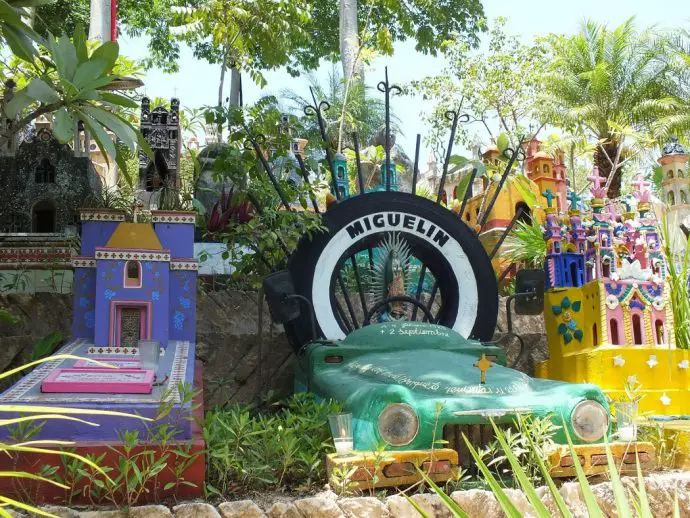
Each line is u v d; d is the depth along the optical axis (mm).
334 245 5961
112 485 3342
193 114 11023
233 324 6535
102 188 7898
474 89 23312
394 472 3688
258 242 6082
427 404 3895
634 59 21172
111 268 4801
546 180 10711
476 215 10180
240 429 3844
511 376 4359
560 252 5926
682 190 12430
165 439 3455
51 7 21906
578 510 3756
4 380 5703
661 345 5516
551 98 21531
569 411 4012
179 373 4270
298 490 3768
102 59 4531
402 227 6113
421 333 5195
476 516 3629
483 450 4113
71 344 4758
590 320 5617
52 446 3410
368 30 24984
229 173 6980
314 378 5000
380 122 20828
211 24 16875
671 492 3914
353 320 6215
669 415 5258
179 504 3363
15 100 4270
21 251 6453
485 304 6090
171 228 5387
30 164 7246
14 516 3127
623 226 5801
